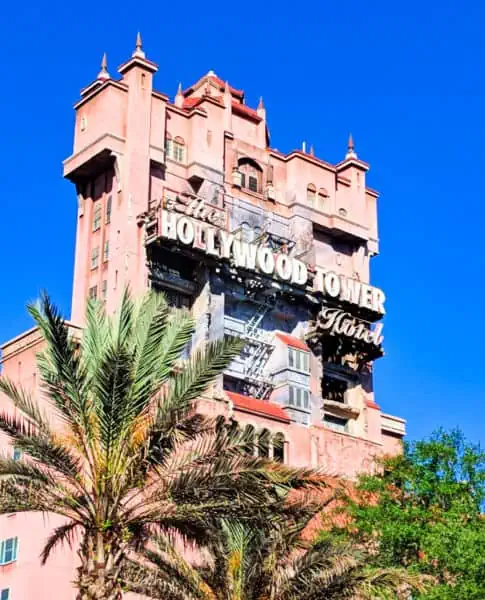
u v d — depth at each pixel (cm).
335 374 7850
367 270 8350
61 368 3341
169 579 3859
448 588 4747
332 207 8188
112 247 6875
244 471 3225
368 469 7412
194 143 7381
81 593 3222
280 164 8062
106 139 7006
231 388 7144
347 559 3953
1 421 3328
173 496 3266
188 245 6769
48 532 5694
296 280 7400
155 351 3366
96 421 3359
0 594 5831
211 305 6912
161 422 3278
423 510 5256
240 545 3984
